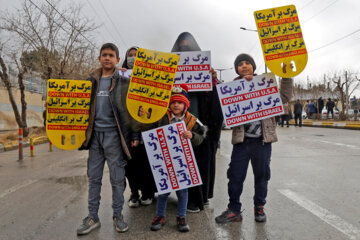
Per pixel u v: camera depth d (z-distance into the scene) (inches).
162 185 116.1
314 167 231.1
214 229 115.7
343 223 119.5
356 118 892.6
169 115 122.8
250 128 122.9
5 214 137.8
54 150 402.0
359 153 295.7
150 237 109.7
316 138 454.3
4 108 713.0
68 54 633.6
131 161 140.2
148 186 141.2
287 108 126.6
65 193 172.6
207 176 137.4
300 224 119.0
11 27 551.2
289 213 131.6
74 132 119.3
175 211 138.3
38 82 893.8
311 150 324.2
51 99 119.3
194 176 115.6
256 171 122.5
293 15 125.0
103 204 149.6
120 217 117.8
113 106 115.6
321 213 131.0
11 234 114.7
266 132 120.7
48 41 586.2
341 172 211.6
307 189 169.8
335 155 286.4
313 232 111.2
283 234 109.8
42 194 171.3
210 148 142.6
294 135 515.2
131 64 161.2
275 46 125.2
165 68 117.6
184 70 141.8
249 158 124.6
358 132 552.4
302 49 124.1
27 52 580.7
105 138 116.8
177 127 117.0
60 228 119.8
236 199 124.0
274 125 123.7
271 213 131.9
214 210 138.4
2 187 190.4
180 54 141.8
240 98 124.8
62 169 251.4
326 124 765.3
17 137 520.1
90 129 117.3
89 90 120.0
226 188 177.6
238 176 123.5
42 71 602.2
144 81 117.0
